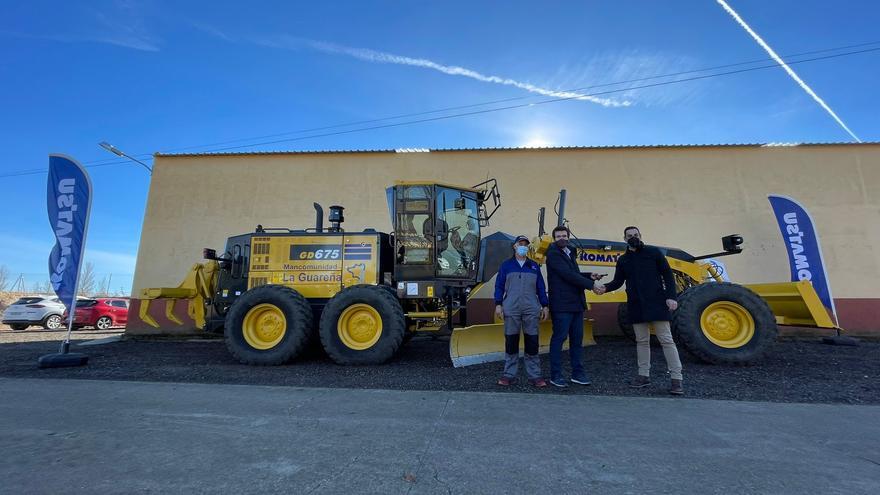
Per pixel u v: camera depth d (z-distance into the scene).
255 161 10.77
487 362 5.96
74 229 6.48
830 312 8.29
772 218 9.68
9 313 14.75
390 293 6.17
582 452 2.64
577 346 4.57
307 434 2.99
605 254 7.46
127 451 2.70
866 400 3.97
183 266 10.32
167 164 10.78
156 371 5.54
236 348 6.06
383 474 2.34
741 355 5.55
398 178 10.49
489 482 2.24
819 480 2.26
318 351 7.25
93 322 15.17
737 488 2.17
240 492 2.16
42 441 2.88
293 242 6.82
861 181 9.68
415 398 3.96
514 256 4.74
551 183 10.23
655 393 4.21
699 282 6.73
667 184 10.03
